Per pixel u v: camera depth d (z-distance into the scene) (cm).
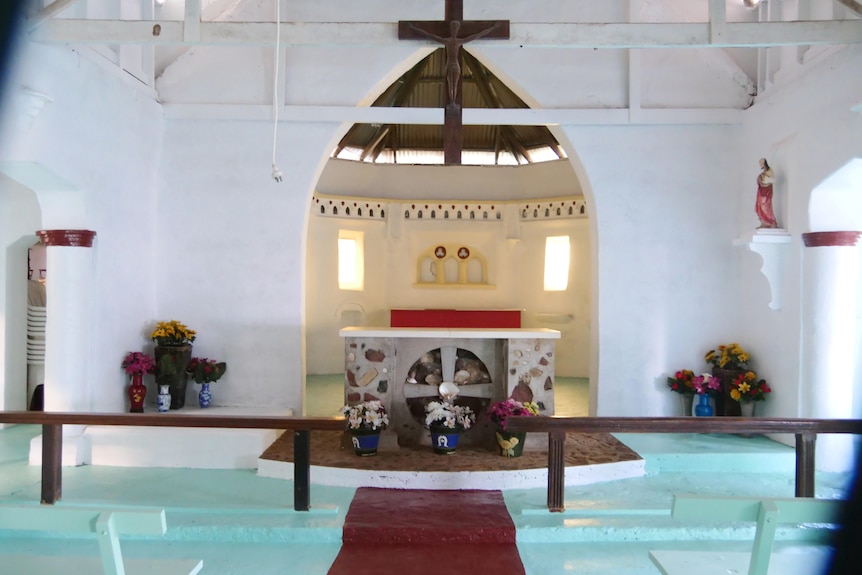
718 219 854
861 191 683
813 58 688
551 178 1391
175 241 850
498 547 512
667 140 857
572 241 1342
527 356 722
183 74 851
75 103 655
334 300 1378
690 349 853
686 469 700
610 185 857
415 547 511
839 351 695
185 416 541
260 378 848
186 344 812
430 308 1413
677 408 852
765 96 797
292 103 854
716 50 844
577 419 544
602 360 854
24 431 852
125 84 757
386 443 699
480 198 1439
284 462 657
